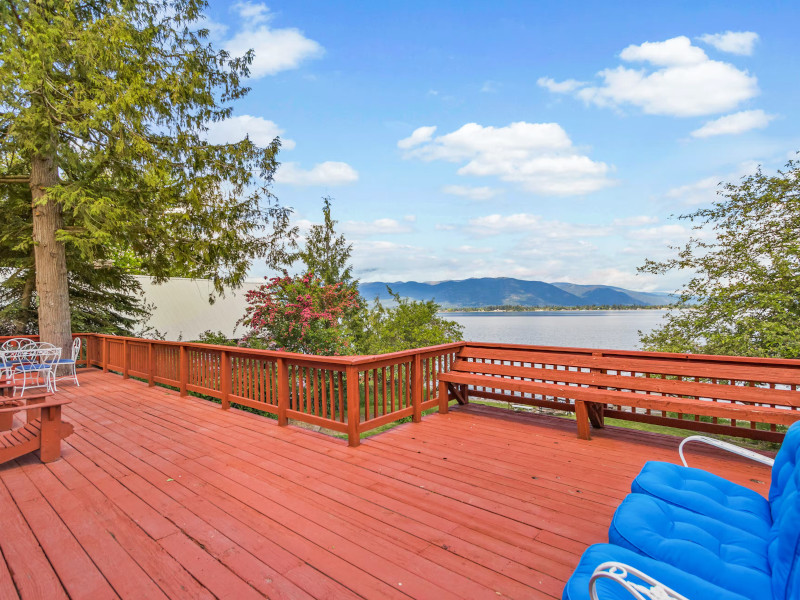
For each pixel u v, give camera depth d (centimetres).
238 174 1012
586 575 136
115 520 270
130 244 977
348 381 406
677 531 169
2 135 838
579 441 415
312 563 220
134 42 823
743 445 462
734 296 732
